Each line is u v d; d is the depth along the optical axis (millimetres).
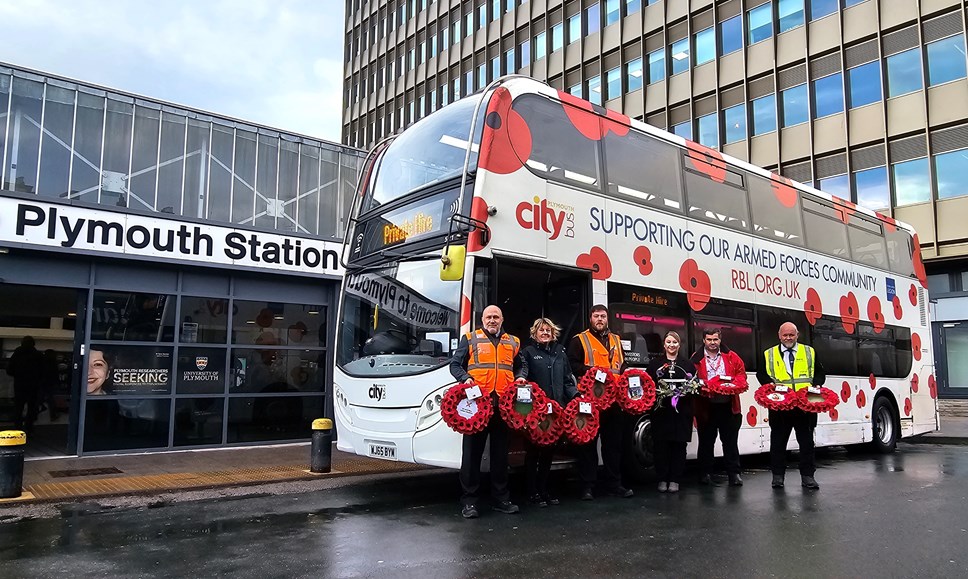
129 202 11094
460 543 5785
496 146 7367
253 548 5629
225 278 11758
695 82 30656
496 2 41375
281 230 12289
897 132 24594
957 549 5637
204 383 11453
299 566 5113
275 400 12180
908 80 24516
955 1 23500
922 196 23891
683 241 9367
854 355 12133
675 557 5371
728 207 10273
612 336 7770
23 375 13094
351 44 54531
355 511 7148
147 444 10891
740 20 29312
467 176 7328
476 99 7773
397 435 7340
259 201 12438
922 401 13867
